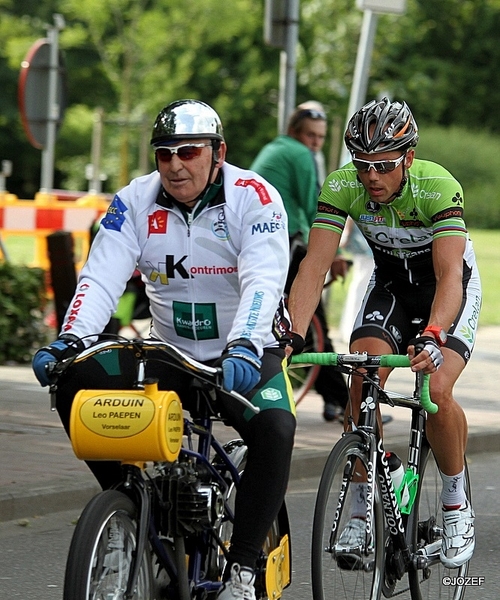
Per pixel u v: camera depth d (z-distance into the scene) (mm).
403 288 11391
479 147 112438
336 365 10008
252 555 8609
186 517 8367
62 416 8656
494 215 107688
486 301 42375
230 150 100750
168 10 82812
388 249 11164
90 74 97562
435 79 118312
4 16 95312
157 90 81188
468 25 121688
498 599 11672
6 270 24641
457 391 23547
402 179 10555
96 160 56031
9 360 24953
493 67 122312
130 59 80062
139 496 8203
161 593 8555
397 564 10375
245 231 8812
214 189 8859
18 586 11656
